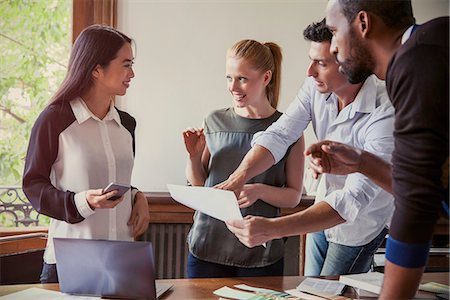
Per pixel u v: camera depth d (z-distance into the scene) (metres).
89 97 2.03
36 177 1.92
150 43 3.47
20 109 3.36
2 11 3.32
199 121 3.51
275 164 2.27
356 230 2.24
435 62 1.19
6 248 2.95
